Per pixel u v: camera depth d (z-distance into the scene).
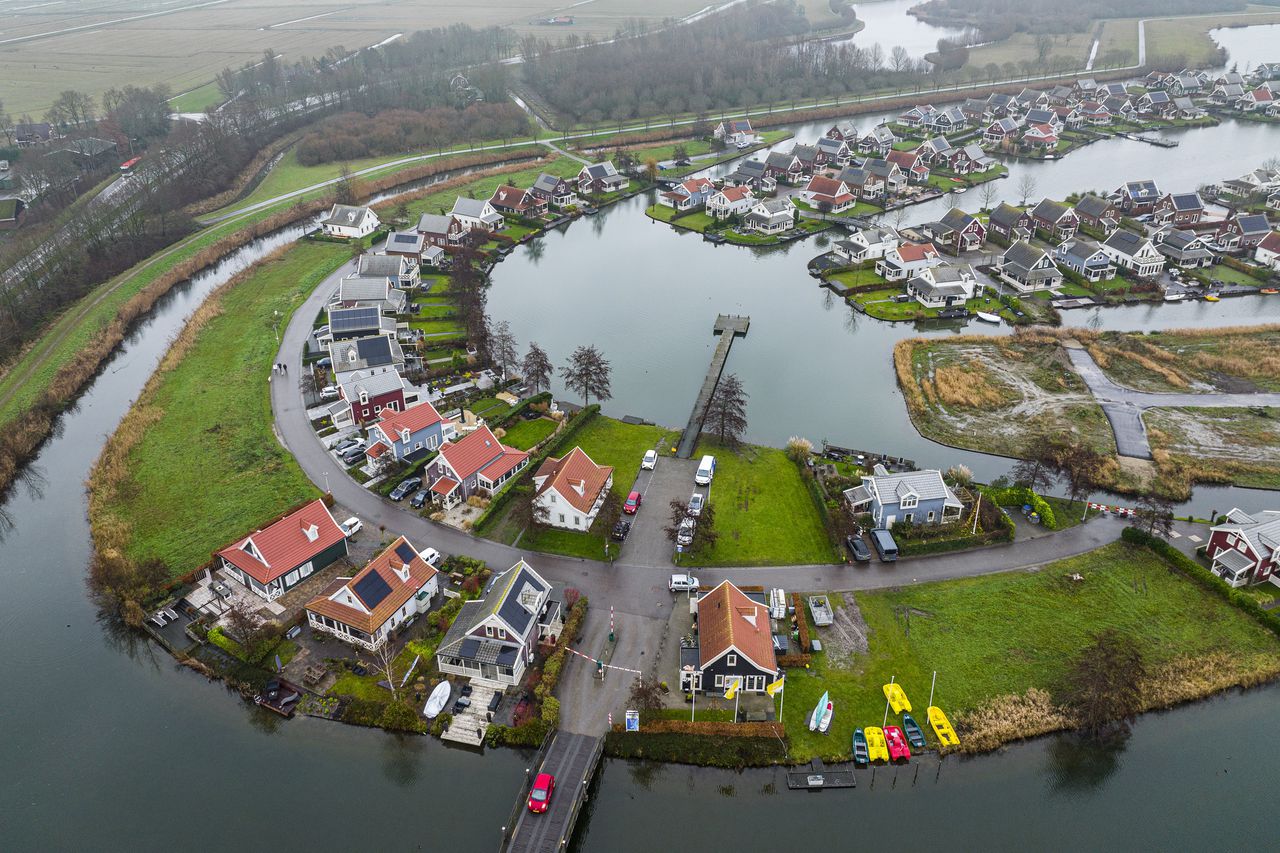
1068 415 116.81
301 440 110.62
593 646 77.31
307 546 86.31
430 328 144.38
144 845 62.22
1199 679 73.75
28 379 131.12
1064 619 79.94
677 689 73.00
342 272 170.62
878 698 72.19
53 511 101.19
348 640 78.44
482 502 97.50
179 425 115.25
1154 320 146.00
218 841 62.41
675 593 83.88
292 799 65.25
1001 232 183.88
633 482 102.06
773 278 171.25
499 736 68.94
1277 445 108.25
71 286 160.38
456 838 62.34
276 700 72.56
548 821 61.28
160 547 91.56
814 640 77.44
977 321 148.38
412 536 92.38
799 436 115.38
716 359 135.25
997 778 66.38
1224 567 84.31
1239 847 61.22
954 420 117.56
